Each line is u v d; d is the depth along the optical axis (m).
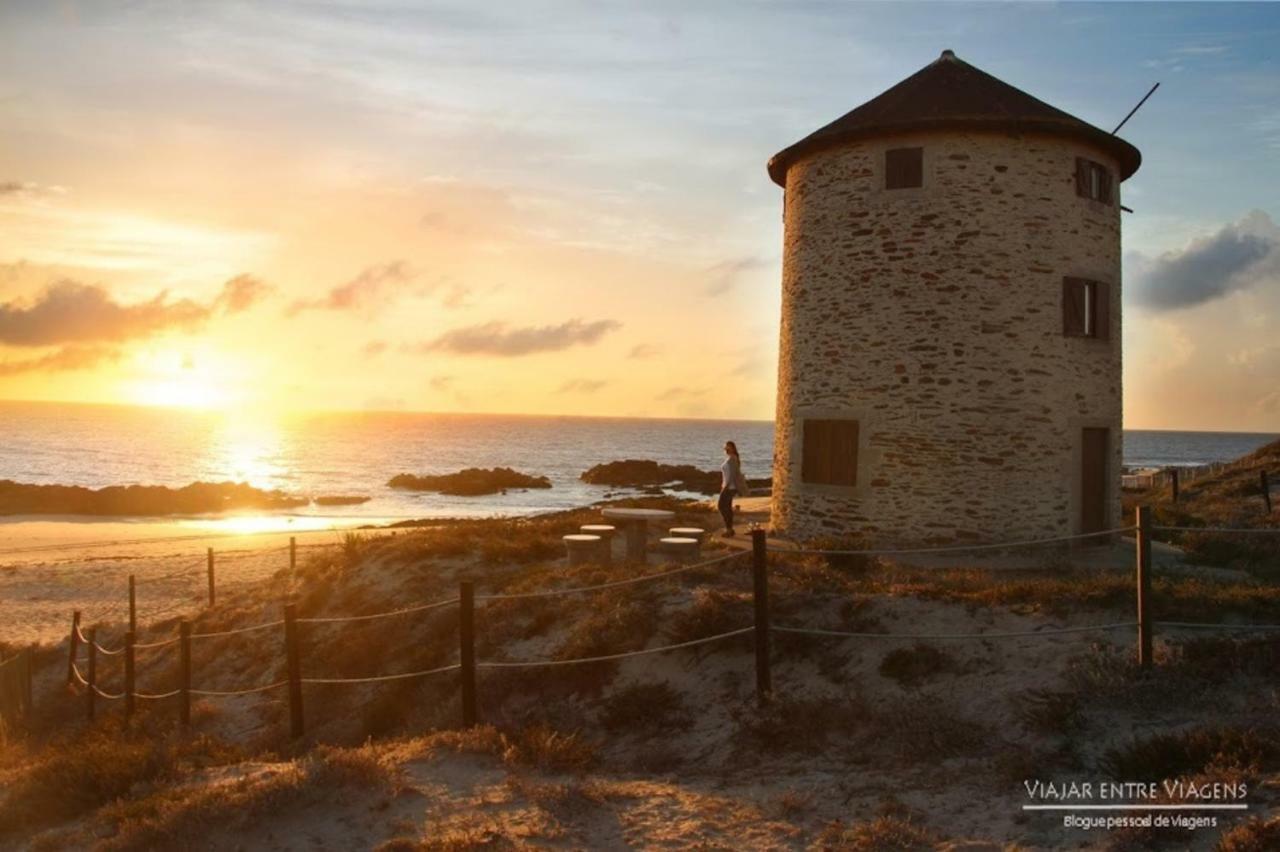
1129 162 17.47
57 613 23.52
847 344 16.50
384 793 7.18
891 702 8.59
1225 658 8.02
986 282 15.67
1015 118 15.55
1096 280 16.47
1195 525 18.08
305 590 17.66
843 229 16.67
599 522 20.62
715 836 6.29
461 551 17.08
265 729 12.27
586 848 6.16
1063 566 13.43
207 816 6.89
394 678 11.82
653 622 10.96
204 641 16.55
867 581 11.91
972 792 6.66
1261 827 5.18
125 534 43.22
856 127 16.27
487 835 6.30
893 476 15.95
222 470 87.75
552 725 9.49
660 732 9.04
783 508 17.64
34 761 11.07
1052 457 15.77
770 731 8.37
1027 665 8.80
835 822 6.33
